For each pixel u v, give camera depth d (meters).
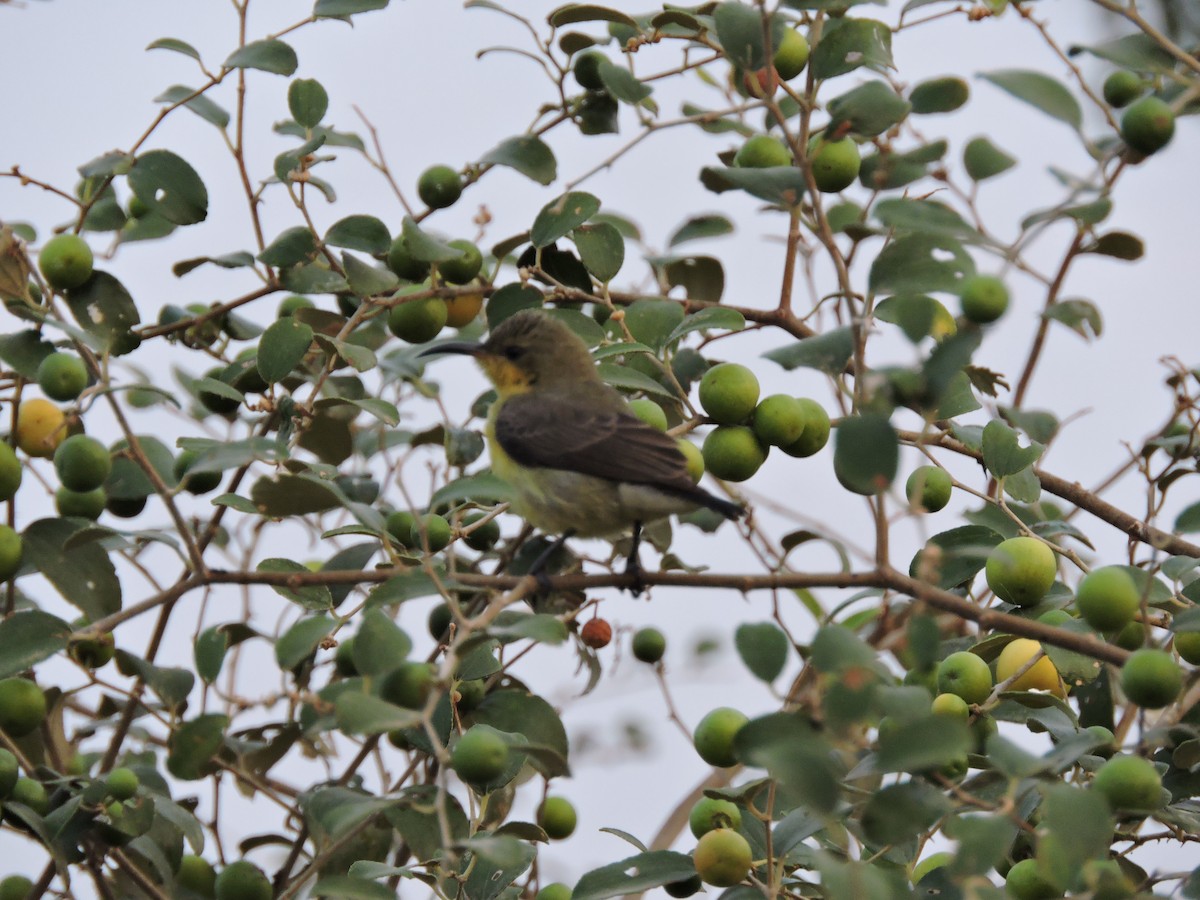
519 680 11.08
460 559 12.09
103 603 10.15
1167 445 11.20
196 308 12.93
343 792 9.02
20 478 9.85
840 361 9.06
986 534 10.52
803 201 10.46
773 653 7.88
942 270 8.69
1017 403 12.58
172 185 11.10
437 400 11.17
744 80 12.02
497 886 9.41
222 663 9.41
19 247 10.12
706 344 12.85
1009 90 8.77
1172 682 8.00
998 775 8.95
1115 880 7.28
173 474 11.55
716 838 8.59
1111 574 8.62
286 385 12.56
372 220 11.82
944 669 9.65
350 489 11.96
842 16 12.29
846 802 8.88
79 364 9.78
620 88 11.43
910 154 10.74
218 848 10.74
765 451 10.88
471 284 12.37
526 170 11.86
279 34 11.23
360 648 8.02
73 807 9.42
